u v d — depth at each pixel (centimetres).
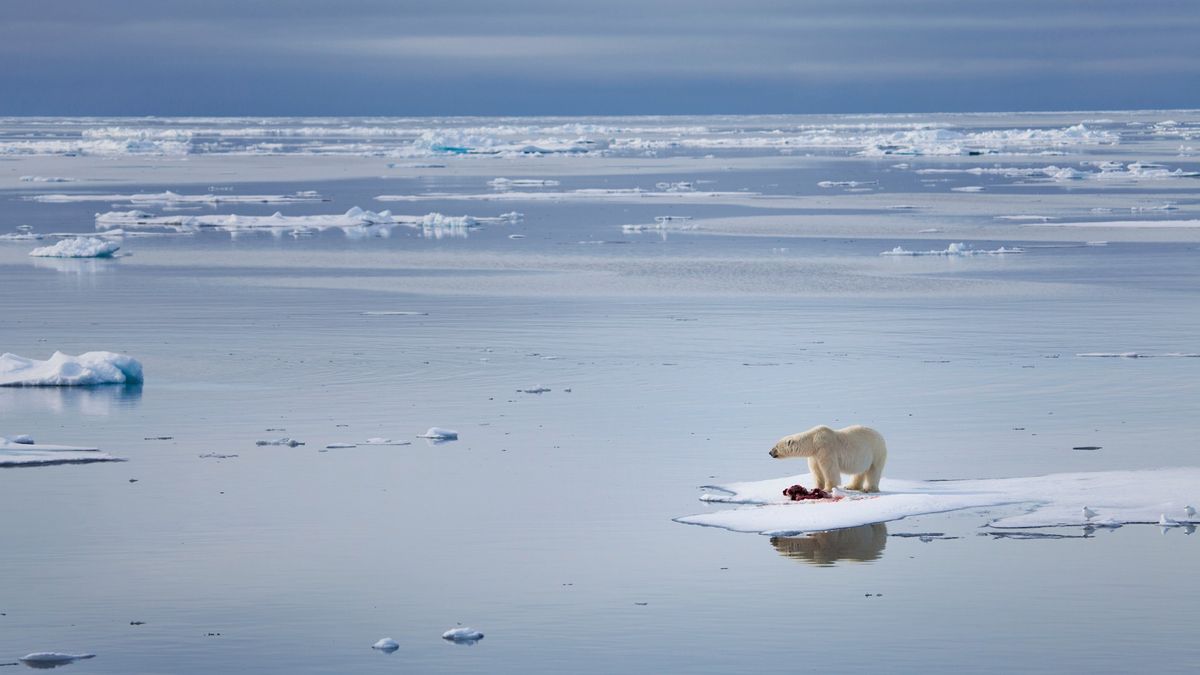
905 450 2406
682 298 4712
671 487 2166
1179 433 2527
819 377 3159
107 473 2284
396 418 2728
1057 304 4472
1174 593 1638
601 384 3088
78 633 1540
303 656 1470
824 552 1814
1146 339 3706
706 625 1555
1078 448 2408
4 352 3578
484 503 2078
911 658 1454
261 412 2792
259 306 4509
